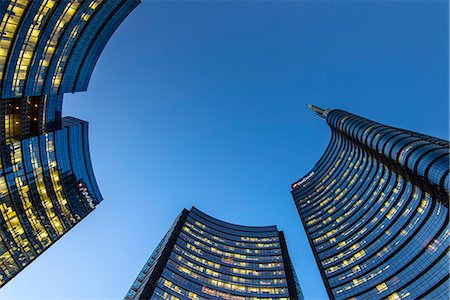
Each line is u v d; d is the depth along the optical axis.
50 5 55.72
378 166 108.50
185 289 79.12
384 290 76.00
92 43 78.50
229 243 112.62
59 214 84.62
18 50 53.78
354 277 86.94
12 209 67.31
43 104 76.81
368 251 90.25
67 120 102.56
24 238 69.94
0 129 63.97
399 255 79.50
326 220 119.94
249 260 103.31
